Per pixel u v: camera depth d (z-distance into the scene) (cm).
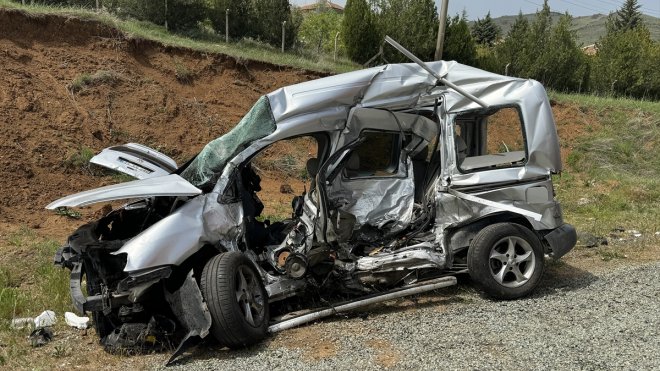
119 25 1438
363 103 613
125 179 1092
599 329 523
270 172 1306
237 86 1481
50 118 1143
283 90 595
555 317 558
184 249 507
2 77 1158
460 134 686
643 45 2741
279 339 523
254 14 1945
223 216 548
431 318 561
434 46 2094
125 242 509
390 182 636
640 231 958
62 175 1053
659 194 1302
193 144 1280
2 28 1245
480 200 616
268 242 611
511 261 612
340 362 465
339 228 584
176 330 524
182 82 1412
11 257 748
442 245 610
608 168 1599
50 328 561
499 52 2452
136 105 1279
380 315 578
